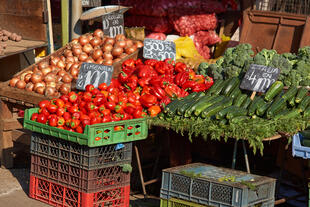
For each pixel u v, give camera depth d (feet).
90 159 18.15
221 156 23.09
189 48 26.53
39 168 20.07
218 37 31.76
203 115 18.51
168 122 19.08
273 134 17.24
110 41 25.63
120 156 19.15
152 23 30.07
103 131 18.13
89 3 28.91
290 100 18.62
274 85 19.10
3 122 24.45
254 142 16.97
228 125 17.79
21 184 22.49
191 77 21.42
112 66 21.50
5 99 24.21
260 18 28.89
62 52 26.17
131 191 22.15
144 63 24.08
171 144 21.26
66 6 28.17
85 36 26.55
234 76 21.03
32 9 28.66
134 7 30.40
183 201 16.83
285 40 27.73
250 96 20.02
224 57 21.81
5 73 28.71
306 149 16.80
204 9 30.19
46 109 19.93
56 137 19.12
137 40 26.48
